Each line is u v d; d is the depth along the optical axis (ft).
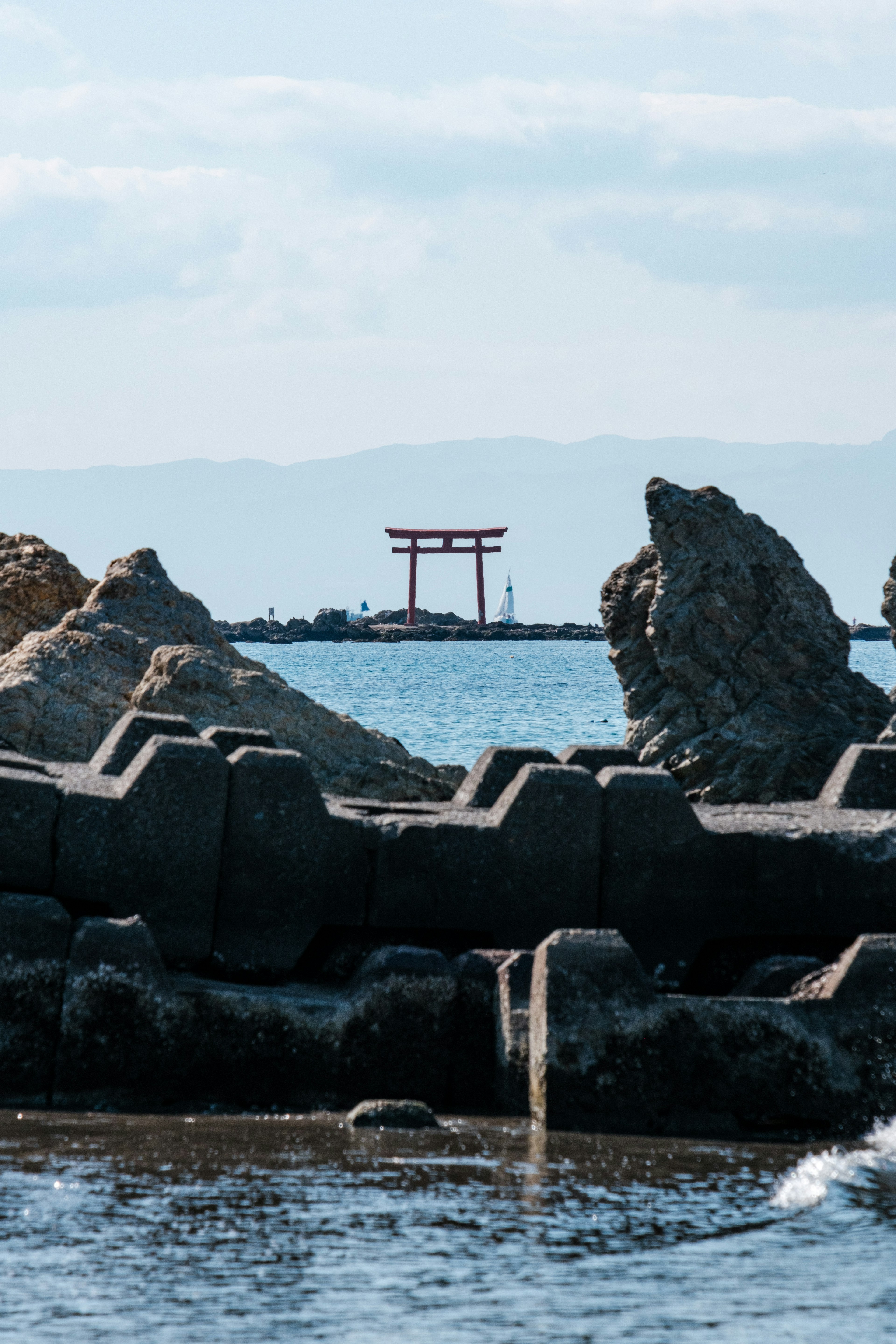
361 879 78.43
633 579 153.07
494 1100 72.90
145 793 75.46
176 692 130.62
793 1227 55.21
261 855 76.74
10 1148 62.28
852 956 71.46
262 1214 54.95
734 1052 69.46
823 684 142.41
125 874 75.25
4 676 134.41
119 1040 69.77
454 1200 57.31
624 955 69.67
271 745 86.58
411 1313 46.42
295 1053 71.61
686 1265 51.11
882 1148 67.62
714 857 80.23
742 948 80.59
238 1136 65.46
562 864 79.36
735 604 143.33
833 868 79.82
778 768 136.77
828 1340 45.09
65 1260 49.78
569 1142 66.18
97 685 134.62
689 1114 68.85
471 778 91.71
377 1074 72.23
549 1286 48.96
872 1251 52.80
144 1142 63.93
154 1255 50.52
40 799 74.64
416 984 72.84
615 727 444.55
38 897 71.00
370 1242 52.34
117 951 70.03
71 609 173.78
